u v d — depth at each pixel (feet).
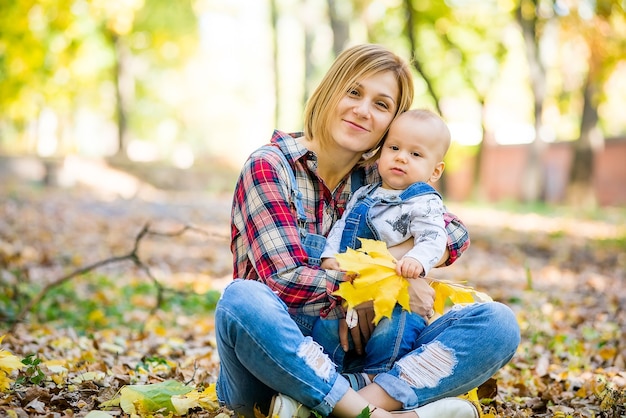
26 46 44.21
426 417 8.18
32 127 109.70
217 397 9.53
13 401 9.33
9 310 18.65
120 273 28.30
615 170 80.89
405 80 9.64
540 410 11.36
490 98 88.38
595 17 55.83
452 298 9.16
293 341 7.92
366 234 9.15
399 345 8.64
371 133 9.41
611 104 102.12
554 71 85.10
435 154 9.51
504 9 69.51
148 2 87.51
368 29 69.05
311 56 77.66
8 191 57.36
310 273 8.55
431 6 65.51
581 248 39.34
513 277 29.76
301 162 9.42
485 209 67.67
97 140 148.05
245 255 9.38
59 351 14.35
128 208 53.98
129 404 9.09
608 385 12.34
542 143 75.10
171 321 19.88
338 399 8.00
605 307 22.40
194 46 99.35
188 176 84.23
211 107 142.61
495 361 8.51
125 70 92.17
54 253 30.86
